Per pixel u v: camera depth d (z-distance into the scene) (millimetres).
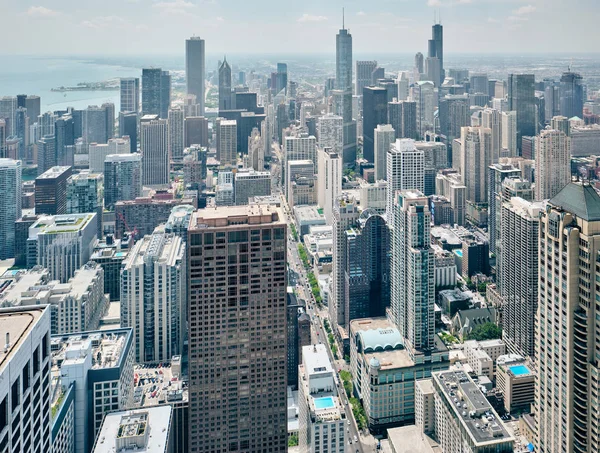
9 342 80250
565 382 152875
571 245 146375
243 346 190250
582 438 148750
